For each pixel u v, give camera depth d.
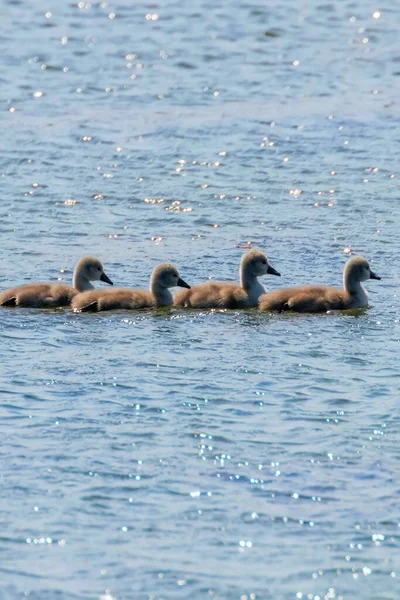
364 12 45.91
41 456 13.45
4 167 27.36
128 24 43.47
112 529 12.14
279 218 24.12
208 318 18.42
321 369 16.05
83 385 15.36
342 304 18.95
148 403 14.82
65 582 11.32
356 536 12.10
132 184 26.34
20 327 17.72
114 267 21.17
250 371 15.91
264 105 32.72
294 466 13.32
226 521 12.30
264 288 19.94
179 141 29.39
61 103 32.94
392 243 22.56
